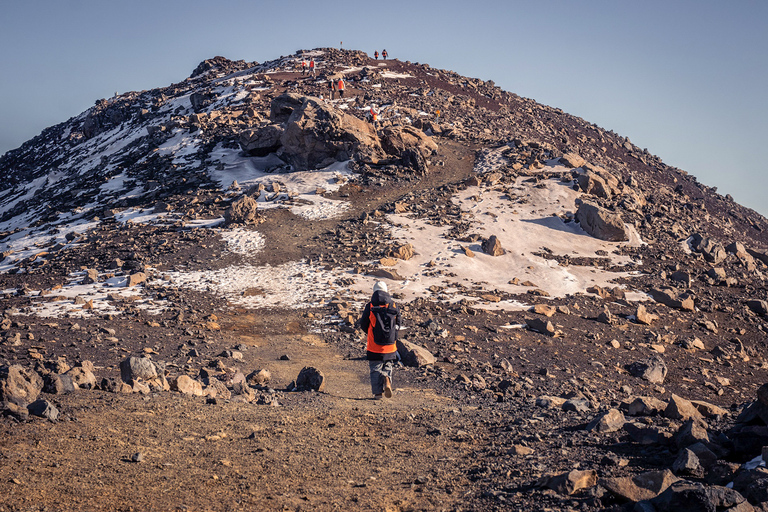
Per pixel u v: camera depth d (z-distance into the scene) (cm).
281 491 471
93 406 720
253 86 9225
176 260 3250
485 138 6612
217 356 1750
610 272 3500
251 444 625
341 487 491
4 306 2392
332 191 4675
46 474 455
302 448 625
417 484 505
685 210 5475
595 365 1984
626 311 2861
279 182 4931
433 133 6606
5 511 369
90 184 6309
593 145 8919
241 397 982
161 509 408
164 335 2008
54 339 1762
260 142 5719
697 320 2822
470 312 2598
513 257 3559
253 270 3128
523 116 9406
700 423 648
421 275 3153
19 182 9812
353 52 12169
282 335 2209
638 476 427
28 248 3825
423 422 816
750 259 4109
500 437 697
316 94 8438
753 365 2292
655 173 8644
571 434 673
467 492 474
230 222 3953
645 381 1867
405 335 2141
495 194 4644
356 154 5212
